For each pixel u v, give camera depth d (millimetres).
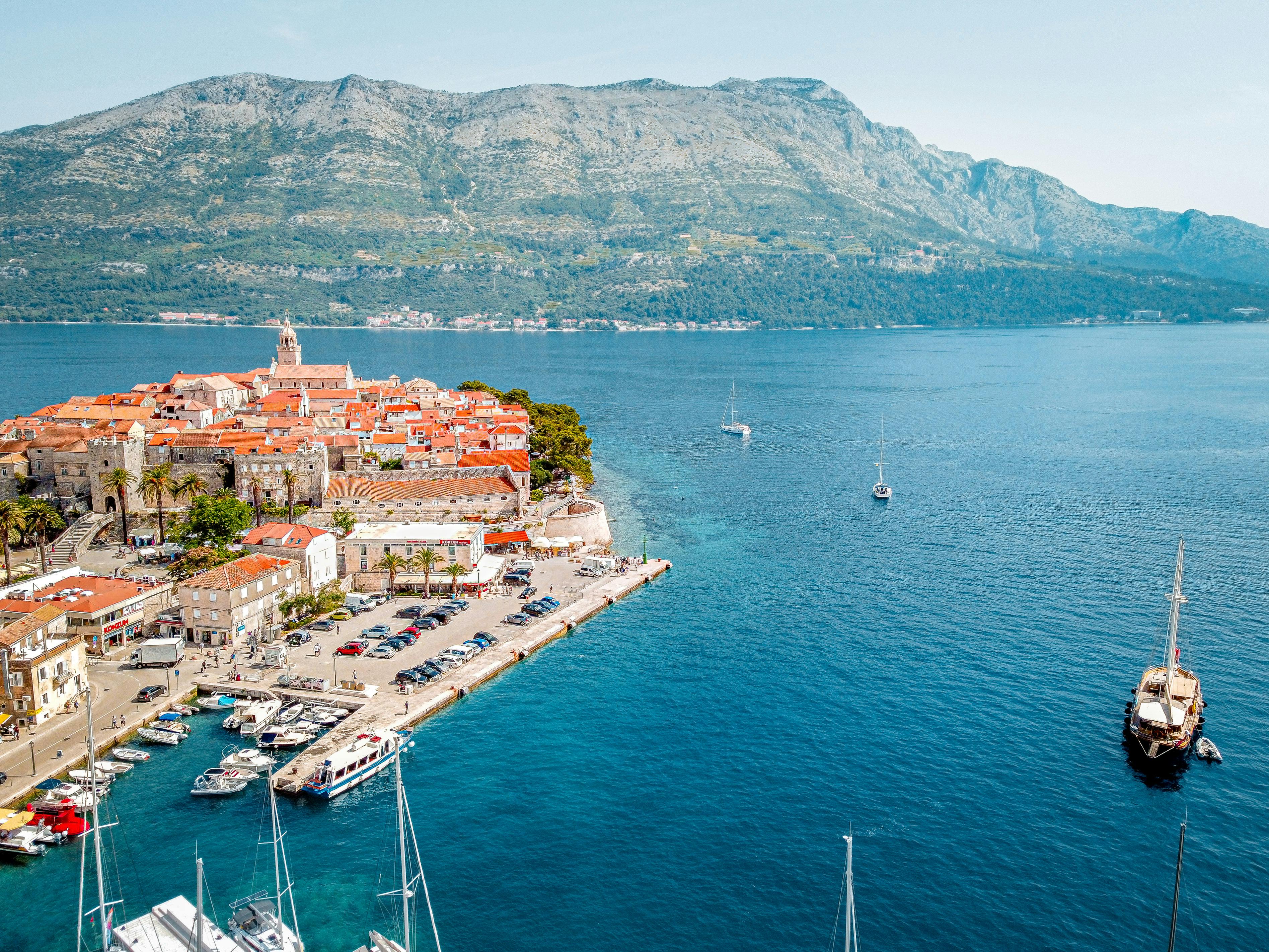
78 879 93188
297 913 88812
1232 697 135500
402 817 87562
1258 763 117562
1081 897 93000
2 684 119125
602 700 133750
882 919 89750
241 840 100125
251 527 195000
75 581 150500
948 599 176750
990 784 112312
